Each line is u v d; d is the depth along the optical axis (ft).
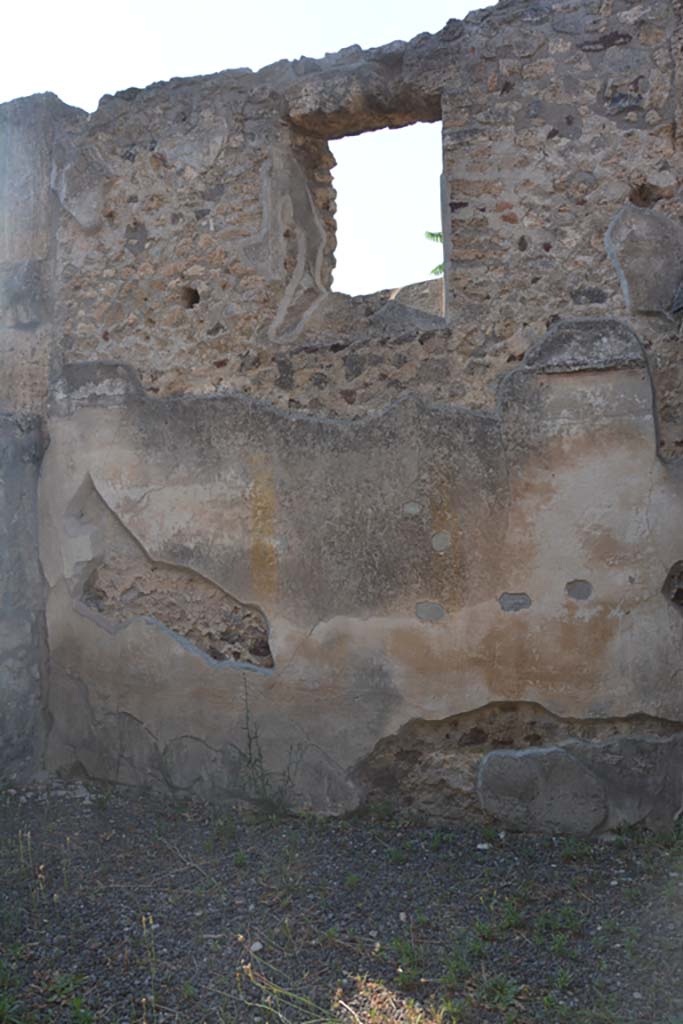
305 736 15.75
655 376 14.21
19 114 18.29
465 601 14.89
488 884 13.12
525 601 14.62
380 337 15.53
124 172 17.44
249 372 16.35
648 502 14.10
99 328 17.53
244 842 14.73
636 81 14.44
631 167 14.43
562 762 14.51
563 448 14.47
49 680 17.81
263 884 13.30
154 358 17.06
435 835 14.66
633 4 14.47
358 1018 10.30
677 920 11.94
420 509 15.12
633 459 14.16
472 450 14.87
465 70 15.20
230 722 16.19
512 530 14.67
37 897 12.98
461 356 15.07
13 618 17.30
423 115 16.29
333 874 13.56
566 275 14.64
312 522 15.74
